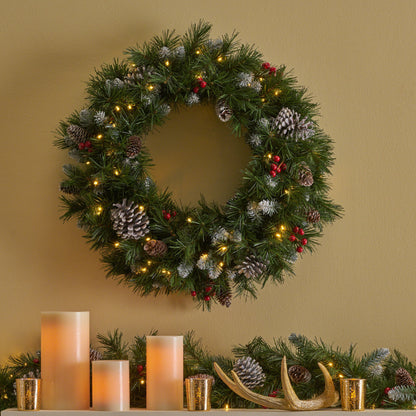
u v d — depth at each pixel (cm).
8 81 271
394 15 274
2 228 267
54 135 269
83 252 266
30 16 273
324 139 261
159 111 260
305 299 265
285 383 240
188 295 265
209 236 256
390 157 270
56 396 242
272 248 251
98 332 264
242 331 264
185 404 257
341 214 268
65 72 271
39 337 264
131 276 259
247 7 273
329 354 252
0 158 269
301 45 273
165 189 268
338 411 238
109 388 240
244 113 259
